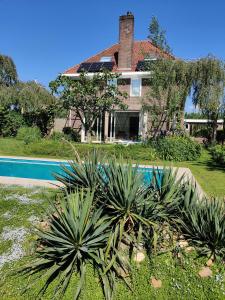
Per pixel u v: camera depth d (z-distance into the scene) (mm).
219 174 14039
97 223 5336
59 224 5160
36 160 17828
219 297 4836
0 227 6684
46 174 14570
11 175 14172
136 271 5207
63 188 6637
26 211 7387
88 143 24328
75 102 25422
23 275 5215
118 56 30219
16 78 36625
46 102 31953
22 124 29578
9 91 32062
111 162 6227
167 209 6000
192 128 39688
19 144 22797
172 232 5895
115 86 25797
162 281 5121
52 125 29984
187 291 4965
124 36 29891
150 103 25703
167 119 24844
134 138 29844
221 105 25141
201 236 5727
